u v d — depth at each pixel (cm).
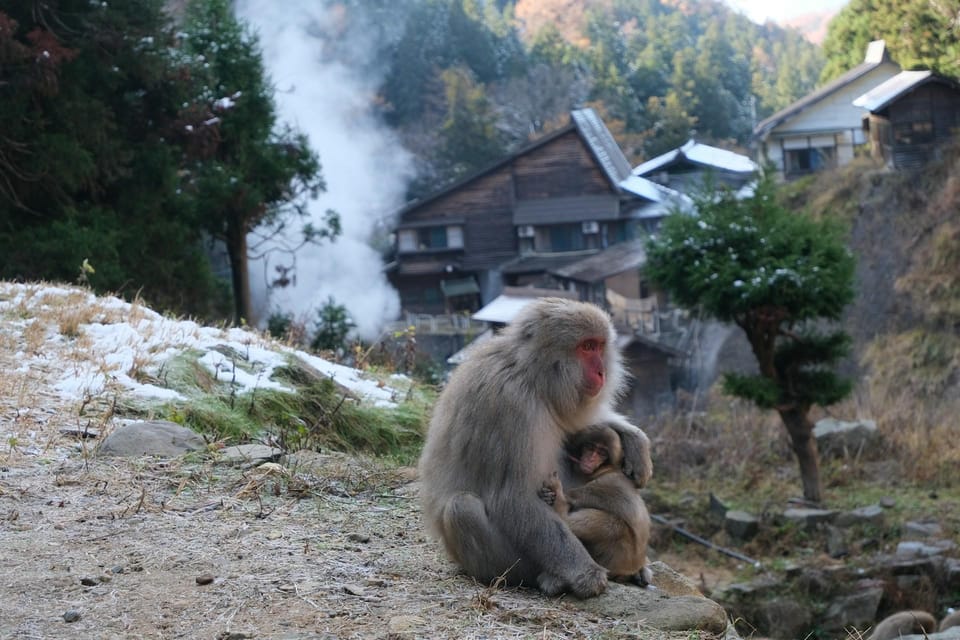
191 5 2619
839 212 3538
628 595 449
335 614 420
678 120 6056
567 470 489
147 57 2252
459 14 7262
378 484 654
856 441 2361
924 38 4409
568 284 4081
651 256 2048
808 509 2044
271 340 1060
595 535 467
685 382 3331
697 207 2039
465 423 462
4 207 2133
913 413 2553
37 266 2036
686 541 2030
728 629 460
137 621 410
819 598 1694
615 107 6475
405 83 6794
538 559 447
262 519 560
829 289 1903
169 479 618
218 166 2397
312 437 818
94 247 2066
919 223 3284
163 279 2306
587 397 462
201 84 2408
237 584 451
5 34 2000
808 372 2058
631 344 3183
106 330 945
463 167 5981
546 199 4528
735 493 2220
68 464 632
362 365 1147
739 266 1917
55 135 2114
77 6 2238
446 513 456
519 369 457
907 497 2102
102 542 506
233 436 770
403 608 430
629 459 489
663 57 7225
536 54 7350
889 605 1653
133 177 2297
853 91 4309
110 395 780
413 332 1359
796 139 4359
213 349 921
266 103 2511
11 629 399
